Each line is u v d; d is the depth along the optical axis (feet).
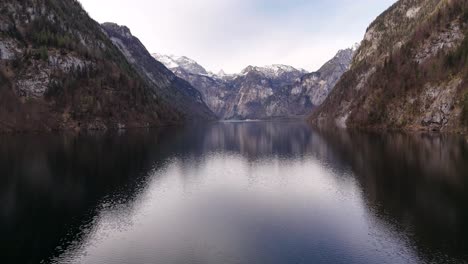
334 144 417.28
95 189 206.59
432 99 539.29
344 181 220.43
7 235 138.51
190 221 155.02
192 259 118.42
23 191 199.52
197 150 397.19
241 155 357.20
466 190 184.85
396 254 118.73
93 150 354.74
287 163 302.66
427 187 194.39
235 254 121.90
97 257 120.37
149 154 347.15
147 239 135.23
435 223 143.43
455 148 320.29
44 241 132.98
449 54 562.25
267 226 148.05
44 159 296.10
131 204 179.22
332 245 127.65
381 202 173.58
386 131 554.87
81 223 151.53
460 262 111.65
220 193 203.10
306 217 158.10
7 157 302.86
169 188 214.07
